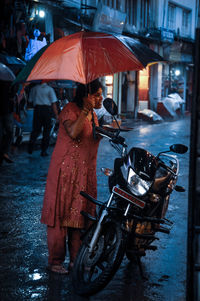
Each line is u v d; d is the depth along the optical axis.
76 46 3.31
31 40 12.38
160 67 24.25
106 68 3.29
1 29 10.77
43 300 3.19
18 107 10.64
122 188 3.33
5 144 8.55
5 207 5.64
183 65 28.67
